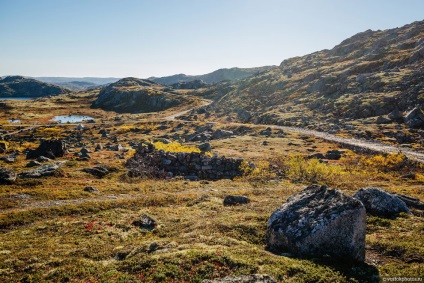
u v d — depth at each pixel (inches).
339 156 2721.5
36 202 1258.0
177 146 2571.4
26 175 1603.1
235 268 571.5
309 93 7583.7
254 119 6117.1
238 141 3705.7
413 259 637.9
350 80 6678.2
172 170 2054.6
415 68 6008.9
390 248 696.4
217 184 1705.2
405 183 1738.4
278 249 707.4
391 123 3969.0
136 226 1008.9
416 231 800.9
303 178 1875.0
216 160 2066.9
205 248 685.9
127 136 4940.9
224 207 1172.5
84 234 932.6
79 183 1571.1
